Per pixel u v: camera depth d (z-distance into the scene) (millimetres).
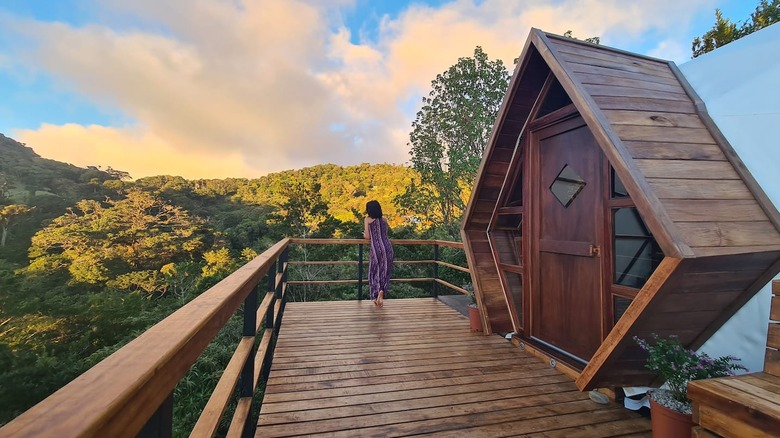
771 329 1532
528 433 1870
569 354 2662
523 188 3207
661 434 1653
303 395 2244
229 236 33375
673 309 1811
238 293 1259
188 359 745
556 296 2805
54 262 30469
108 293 20719
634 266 2182
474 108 8695
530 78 2840
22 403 9164
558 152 2803
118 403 452
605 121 1979
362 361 2816
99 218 39156
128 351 611
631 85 2330
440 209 9391
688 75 2639
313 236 15180
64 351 13078
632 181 1744
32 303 15367
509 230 3701
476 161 8258
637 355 2045
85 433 380
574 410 2105
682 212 1688
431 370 2648
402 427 1903
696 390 1407
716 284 1740
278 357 2893
